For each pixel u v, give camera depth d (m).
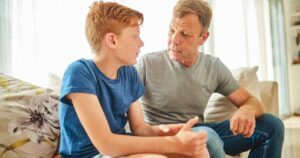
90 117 0.83
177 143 0.82
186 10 1.31
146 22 2.44
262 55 4.28
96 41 0.96
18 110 1.16
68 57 1.92
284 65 5.04
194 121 0.94
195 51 1.35
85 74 0.89
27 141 1.13
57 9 1.87
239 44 3.60
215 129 1.39
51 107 1.24
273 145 1.31
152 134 1.03
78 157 0.92
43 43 1.81
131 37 0.94
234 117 1.23
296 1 5.57
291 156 2.51
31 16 1.75
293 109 5.43
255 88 1.80
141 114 1.12
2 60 1.61
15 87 1.23
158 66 1.37
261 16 4.31
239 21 3.62
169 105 1.35
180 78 1.35
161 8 2.54
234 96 1.43
